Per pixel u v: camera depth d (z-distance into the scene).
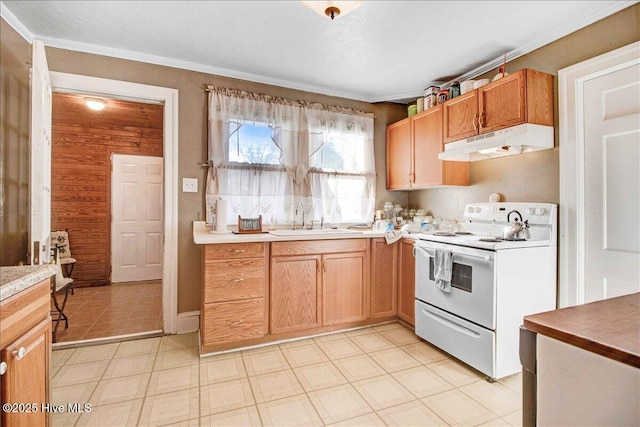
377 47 2.36
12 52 1.99
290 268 2.46
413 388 1.85
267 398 1.74
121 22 2.06
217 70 2.73
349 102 3.33
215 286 2.20
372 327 2.80
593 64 1.95
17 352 0.97
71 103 3.39
